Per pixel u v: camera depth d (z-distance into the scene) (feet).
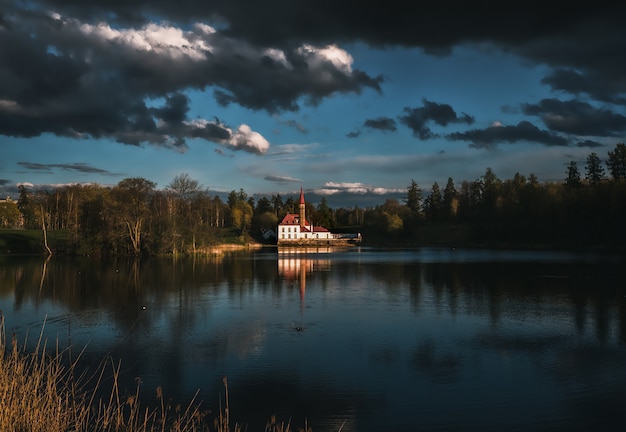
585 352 80.69
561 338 90.43
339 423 52.95
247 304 130.93
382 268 248.32
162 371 70.59
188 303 132.98
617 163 515.91
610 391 62.18
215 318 110.52
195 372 70.13
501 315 113.39
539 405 57.67
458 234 629.10
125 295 147.84
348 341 88.33
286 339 90.07
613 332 95.20
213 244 375.86
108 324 103.76
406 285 172.96
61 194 412.77
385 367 72.49
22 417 36.78
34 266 246.27
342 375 68.69
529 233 515.91
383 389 63.10
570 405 57.62
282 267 256.73
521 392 61.98
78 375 67.97
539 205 527.40
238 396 60.64
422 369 71.46
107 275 205.46
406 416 54.65
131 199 330.75
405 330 97.50
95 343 86.99
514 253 388.57
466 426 52.11
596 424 52.49
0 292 152.35
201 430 50.29
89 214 345.31
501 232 554.46
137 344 86.38
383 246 604.08
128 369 71.46
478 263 277.03
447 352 80.84
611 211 433.48
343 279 194.80
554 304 128.98
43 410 38.34
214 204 653.71
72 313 116.78
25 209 531.50
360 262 294.46
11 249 360.07
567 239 471.21
